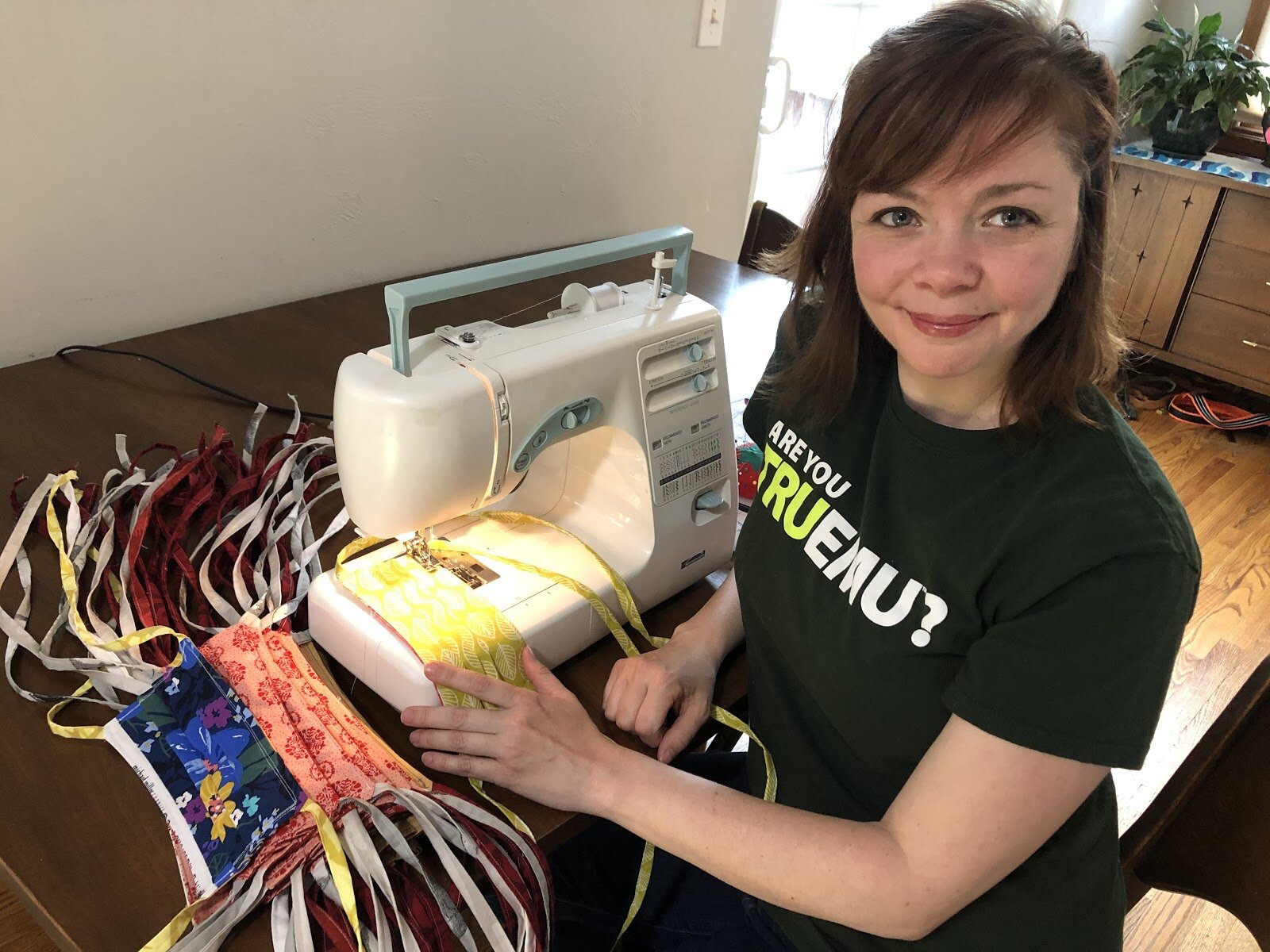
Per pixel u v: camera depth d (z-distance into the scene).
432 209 1.67
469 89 1.62
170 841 0.70
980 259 0.65
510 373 0.81
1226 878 0.90
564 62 1.73
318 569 0.96
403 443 0.76
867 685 0.79
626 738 0.86
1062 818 0.67
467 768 0.75
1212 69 3.22
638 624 0.94
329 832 0.68
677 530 0.99
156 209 1.35
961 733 0.68
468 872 0.72
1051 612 0.67
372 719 0.83
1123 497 0.67
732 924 0.92
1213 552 2.69
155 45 1.25
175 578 0.95
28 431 1.16
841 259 0.84
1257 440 3.34
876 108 0.65
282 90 1.39
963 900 0.69
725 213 2.27
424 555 0.91
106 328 1.37
